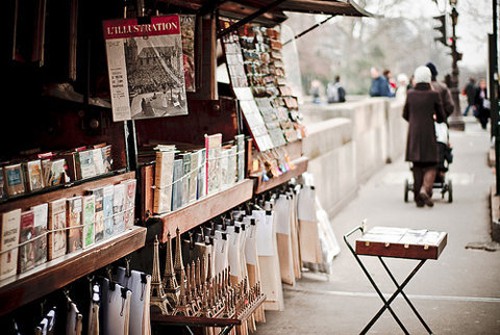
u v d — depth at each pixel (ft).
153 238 16.98
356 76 153.38
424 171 40.93
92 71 15.78
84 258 14.01
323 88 143.54
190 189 18.78
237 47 23.97
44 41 14.11
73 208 14.07
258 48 25.85
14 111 15.83
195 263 18.93
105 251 14.74
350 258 30.22
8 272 12.48
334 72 146.72
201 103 23.12
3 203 12.59
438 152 41.16
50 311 13.75
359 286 26.35
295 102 28.48
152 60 15.64
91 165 15.25
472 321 22.54
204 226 21.42
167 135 23.25
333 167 39.75
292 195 25.48
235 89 23.18
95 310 14.32
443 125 41.37
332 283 26.73
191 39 19.61
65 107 16.01
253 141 23.49
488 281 26.73
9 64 14.01
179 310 17.16
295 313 23.50
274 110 26.05
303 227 26.63
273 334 21.59
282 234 25.20
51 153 14.62
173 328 18.56
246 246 21.86
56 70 14.55
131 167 16.71
